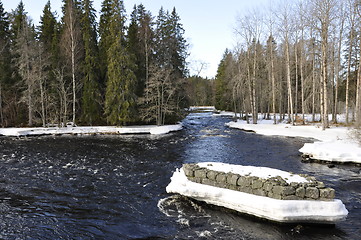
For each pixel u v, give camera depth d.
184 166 8.77
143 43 32.84
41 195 9.05
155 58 33.53
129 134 26.03
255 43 31.28
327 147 14.33
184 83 34.47
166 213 7.50
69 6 30.36
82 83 32.28
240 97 39.09
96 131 26.44
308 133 21.66
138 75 32.62
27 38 29.56
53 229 6.69
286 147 17.70
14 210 7.84
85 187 9.85
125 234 6.39
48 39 36.66
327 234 6.14
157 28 33.94
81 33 33.53
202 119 46.03
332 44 26.42
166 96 31.94
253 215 6.93
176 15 35.28
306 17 23.41
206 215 7.29
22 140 22.12
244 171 7.86
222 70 61.41
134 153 16.44
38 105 31.91
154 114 30.62
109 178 10.98
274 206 6.30
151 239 6.11
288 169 12.15
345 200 8.20
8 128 27.12
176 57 34.50
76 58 30.88
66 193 9.23
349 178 10.57
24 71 29.78
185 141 21.39
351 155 12.89
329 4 21.09
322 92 24.36
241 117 43.69
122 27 30.36
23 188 9.76
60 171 12.10
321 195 6.38
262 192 6.84
